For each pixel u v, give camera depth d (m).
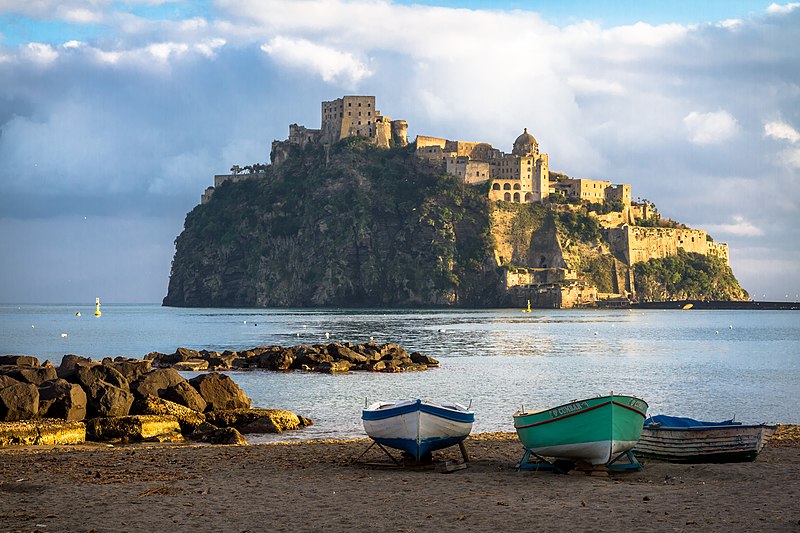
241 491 35.72
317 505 33.16
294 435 58.78
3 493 35.12
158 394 62.75
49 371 63.28
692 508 32.38
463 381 97.56
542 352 147.00
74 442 51.94
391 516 31.42
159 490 35.53
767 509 32.16
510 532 29.28
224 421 60.19
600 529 29.52
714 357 137.25
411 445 41.25
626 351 150.62
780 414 71.25
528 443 40.66
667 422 45.44
